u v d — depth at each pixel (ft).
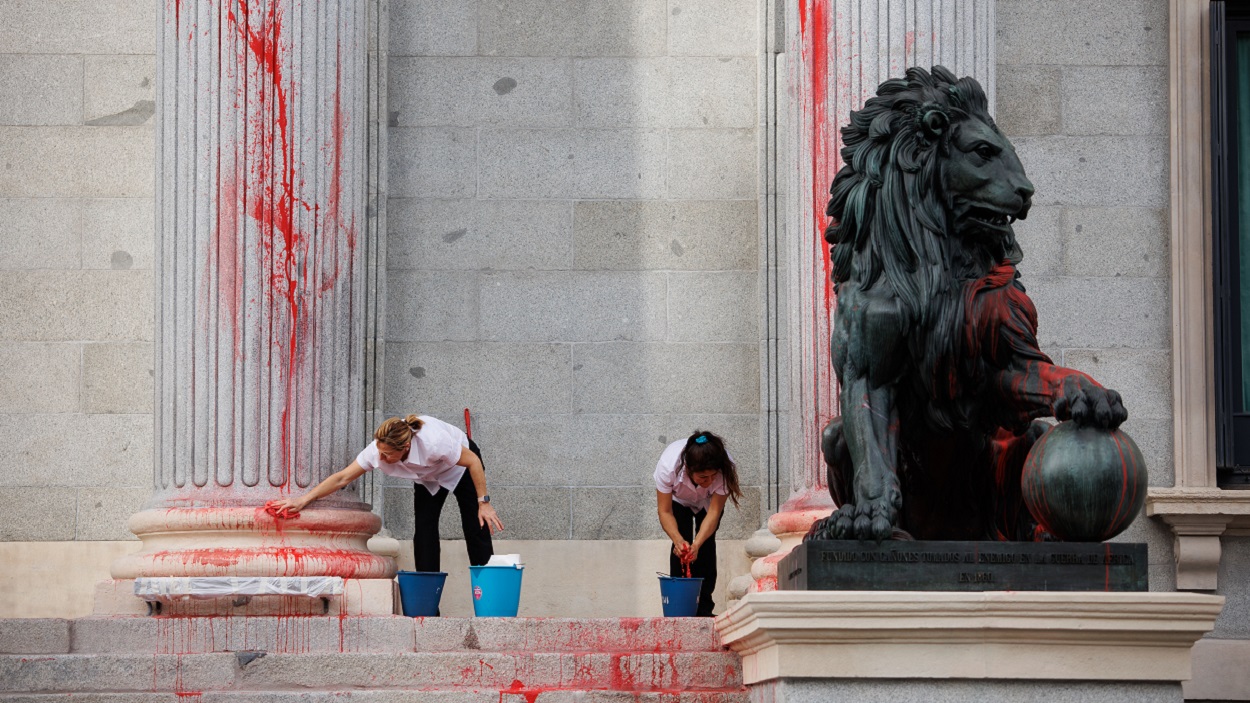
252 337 85.97
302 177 87.56
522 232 111.45
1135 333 107.45
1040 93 109.60
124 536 106.42
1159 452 106.01
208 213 86.33
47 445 107.14
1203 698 101.40
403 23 112.68
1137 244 108.27
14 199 108.99
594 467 109.81
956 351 60.59
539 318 110.93
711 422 110.32
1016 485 63.21
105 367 107.86
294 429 86.17
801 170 95.09
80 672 72.74
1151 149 109.09
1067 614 54.75
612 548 108.78
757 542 104.83
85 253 108.68
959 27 92.48
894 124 61.93
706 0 113.39
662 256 111.45
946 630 54.90
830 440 64.08
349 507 87.25
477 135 112.06
